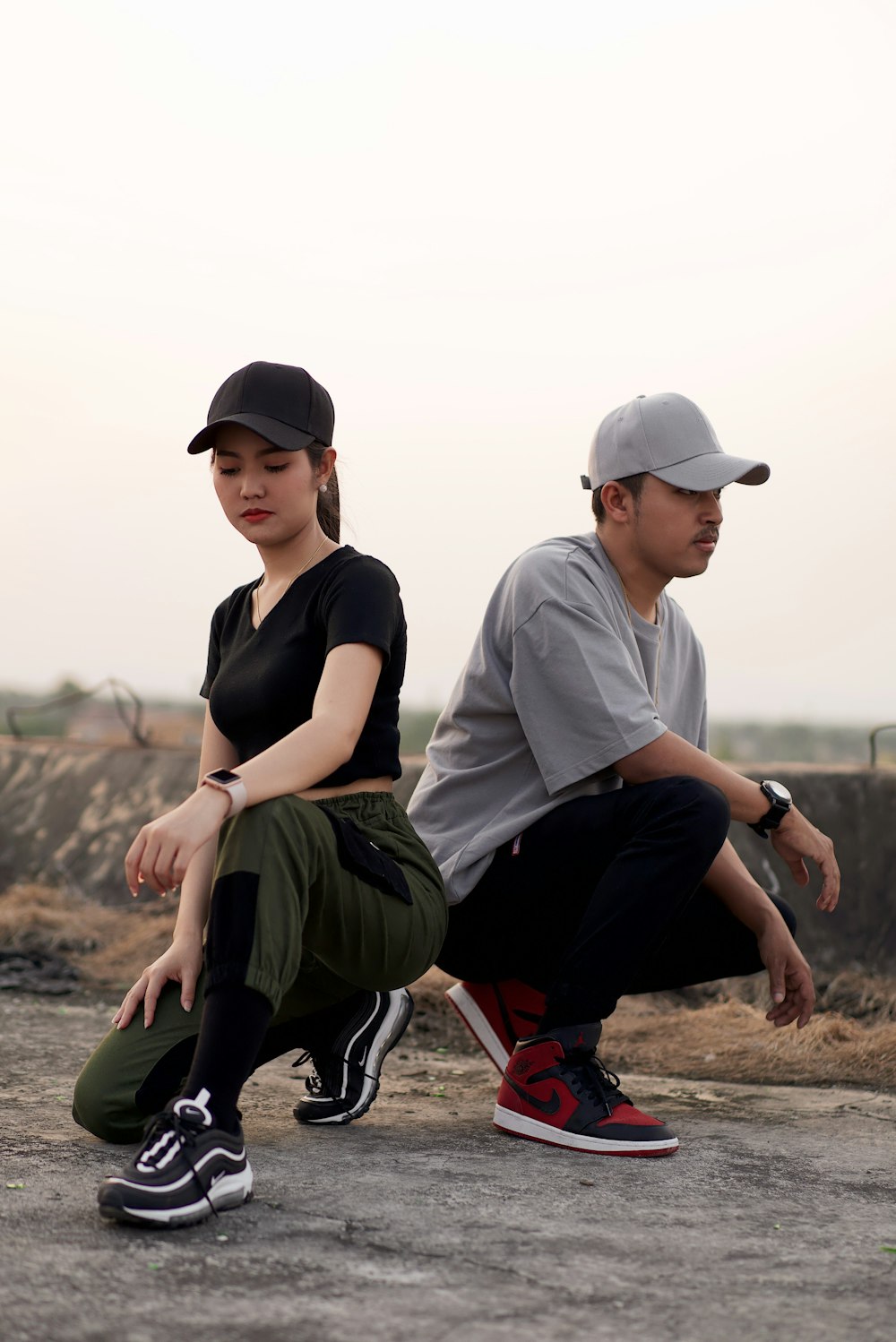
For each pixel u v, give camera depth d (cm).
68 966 375
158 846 163
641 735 212
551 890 217
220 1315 126
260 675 200
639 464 224
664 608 243
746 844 365
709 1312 131
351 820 196
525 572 225
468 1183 175
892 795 368
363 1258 144
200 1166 154
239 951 162
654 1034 299
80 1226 151
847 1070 263
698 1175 184
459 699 233
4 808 491
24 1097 223
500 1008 234
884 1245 154
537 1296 134
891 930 352
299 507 202
